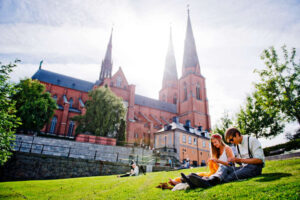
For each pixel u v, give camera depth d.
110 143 27.83
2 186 9.24
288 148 13.57
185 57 73.75
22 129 33.03
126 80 58.50
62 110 48.19
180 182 5.44
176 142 38.78
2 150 12.19
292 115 18.61
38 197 6.79
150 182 7.43
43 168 16.11
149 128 54.91
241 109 29.67
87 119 33.97
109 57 71.38
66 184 9.59
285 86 18.62
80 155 24.61
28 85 35.47
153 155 29.81
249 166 4.70
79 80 59.09
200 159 42.50
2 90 12.24
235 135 4.96
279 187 3.45
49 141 23.94
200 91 68.69
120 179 9.85
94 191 6.82
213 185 4.56
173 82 82.38
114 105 35.22
